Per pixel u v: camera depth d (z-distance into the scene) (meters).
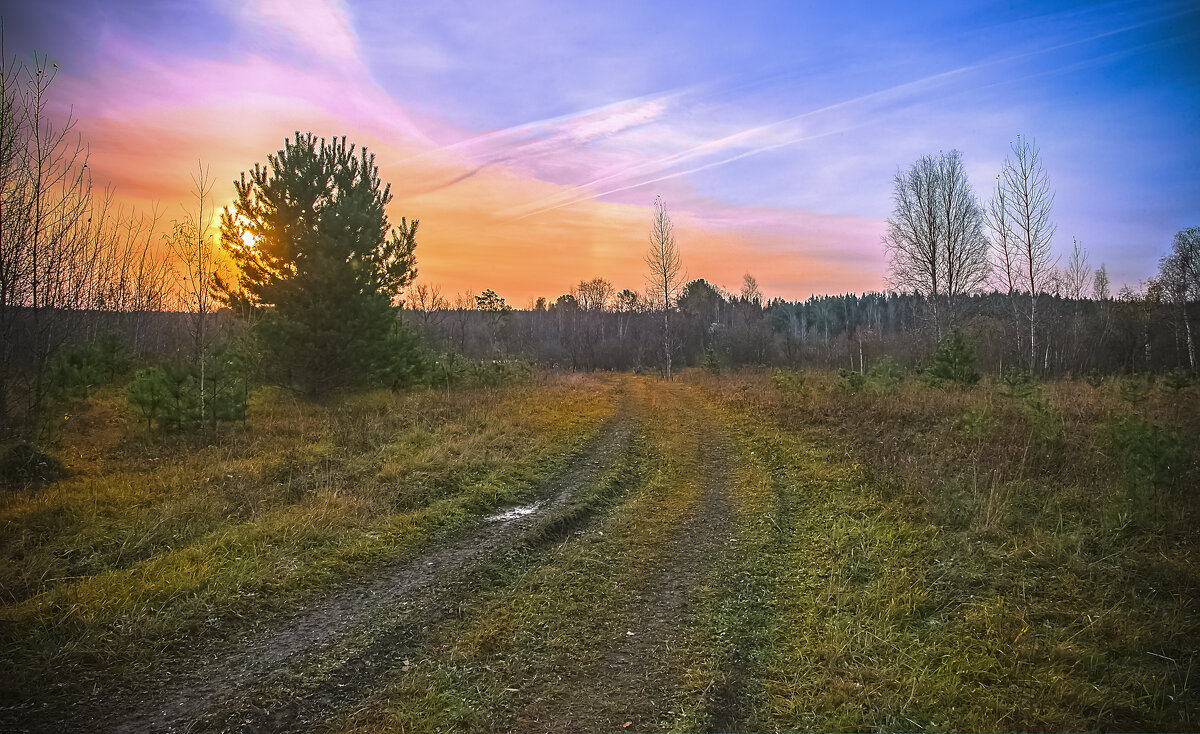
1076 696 4.41
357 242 18.09
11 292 11.30
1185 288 30.39
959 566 6.54
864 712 4.40
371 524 8.13
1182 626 5.12
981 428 11.62
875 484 9.52
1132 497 7.62
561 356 64.50
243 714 4.26
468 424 15.01
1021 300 35.97
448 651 5.20
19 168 11.58
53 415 12.12
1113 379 20.78
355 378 18.36
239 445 12.08
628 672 4.95
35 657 4.75
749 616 5.93
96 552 6.89
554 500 9.78
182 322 13.84
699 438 15.01
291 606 5.96
